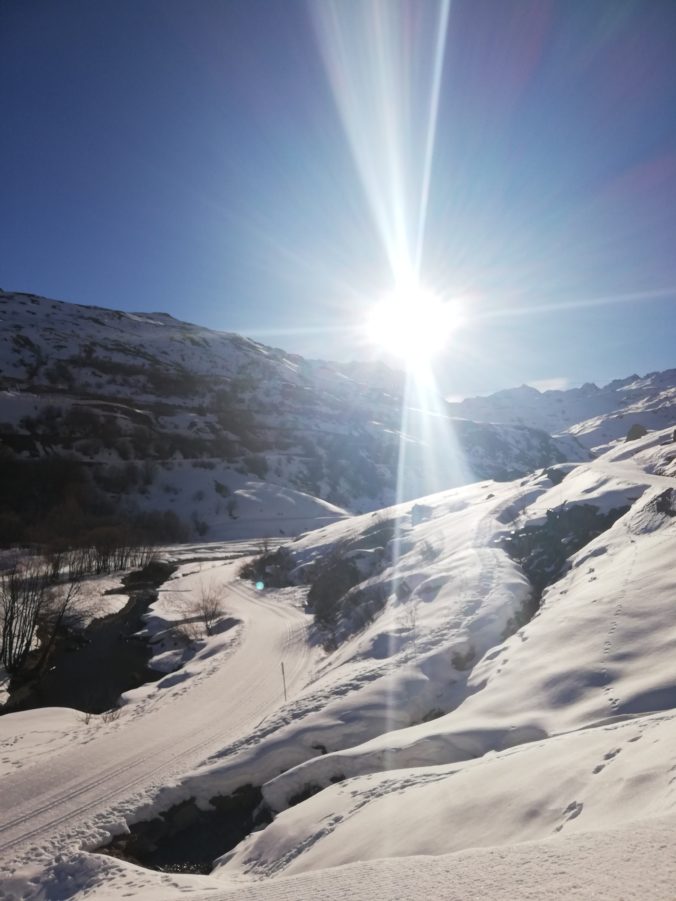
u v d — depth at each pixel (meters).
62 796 16.70
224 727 21.39
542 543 27.27
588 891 4.07
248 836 13.38
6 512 72.50
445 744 12.45
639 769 7.08
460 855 6.16
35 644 36.84
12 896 12.41
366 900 5.61
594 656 13.64
